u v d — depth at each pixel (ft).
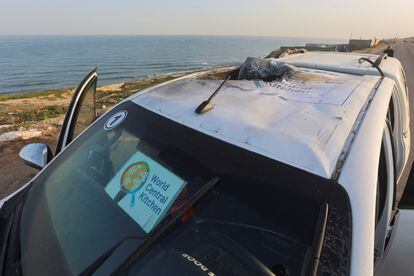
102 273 5.14
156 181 6.28
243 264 4.96
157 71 450.30
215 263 4.99
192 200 5.45
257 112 6.94
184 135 6.57
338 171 5.22
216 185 5.66
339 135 5.98
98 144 7.75
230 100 7.66
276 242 4.99
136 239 5.48
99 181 7.00
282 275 4.77
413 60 103.40
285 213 5.06
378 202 7.59
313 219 4.83
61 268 5.49
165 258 5.08
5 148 24.52
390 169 7.85
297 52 17.92
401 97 11.43
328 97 7.73
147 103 7.97
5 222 6.82
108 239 5.80
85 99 10.61
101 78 354.54
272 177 5.33
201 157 6.08
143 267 5.00
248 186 5.44
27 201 7.20
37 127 30.32
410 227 7.25
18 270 5.50
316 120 6.52
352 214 4.77
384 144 7.64
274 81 9.53
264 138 5.97
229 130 6.32
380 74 10.68
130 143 7.19
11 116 42.55
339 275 4.34
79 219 6.34
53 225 6.37
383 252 7.34
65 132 9.82
